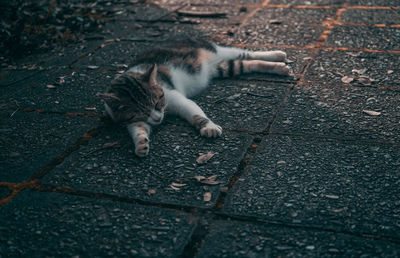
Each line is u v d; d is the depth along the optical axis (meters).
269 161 1.25
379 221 1.10
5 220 1.14
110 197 1.19
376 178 1.19
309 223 1.10
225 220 1.12
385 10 2.07
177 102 1.44
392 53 1.69
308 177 1.20
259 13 2.14
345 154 1.26
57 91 1.60
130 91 1.40
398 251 1.04
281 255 1.05
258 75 1.62
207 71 1.62
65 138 1.38
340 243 1.06
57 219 1.14
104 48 1.89
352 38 1.83
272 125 1.38
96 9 2.27
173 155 1.29
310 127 1.36
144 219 1.13
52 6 2.15
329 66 1.64
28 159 1.31
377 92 1.48
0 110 1.51
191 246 1.07
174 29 2.03
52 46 1.94
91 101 1.54
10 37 1.90
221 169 1.24
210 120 1.40
